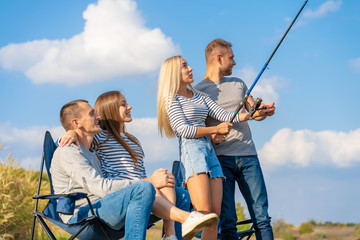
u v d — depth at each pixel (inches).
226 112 132.3
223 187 131.5
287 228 382.6
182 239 127.0
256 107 126.9
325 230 374.9
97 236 110.3
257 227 131.0
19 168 259.1
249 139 135.6
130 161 125.1
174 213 107.7
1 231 224.8
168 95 122.0
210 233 119.0
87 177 108.7
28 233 231.9
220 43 141.2
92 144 123.8
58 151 112.9
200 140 120.2
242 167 132.8
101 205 106.0
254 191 131.7
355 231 369.4
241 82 142.9
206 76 142.8
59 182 112.6
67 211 99.0
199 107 125.7
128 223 102.6
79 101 119.0
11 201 227.5
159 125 126.6
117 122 126.7
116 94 127.8
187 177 117.5
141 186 103.2
